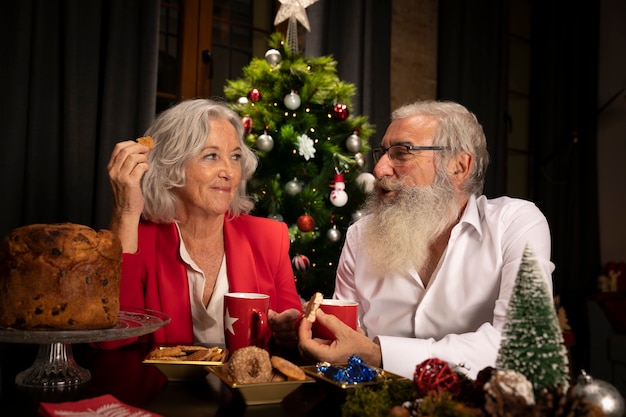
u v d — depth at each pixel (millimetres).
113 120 2875
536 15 5340
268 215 2641
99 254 1044
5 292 1011
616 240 5668
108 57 2873
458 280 1541
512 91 5250
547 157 5258
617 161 5695
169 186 1560
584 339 4172
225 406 865
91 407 782
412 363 1173
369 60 3846
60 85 2799
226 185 1566
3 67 2656
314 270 2662
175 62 3572
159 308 1519
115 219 1434
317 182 2668
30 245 1009
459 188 1640
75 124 2785
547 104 5266
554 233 5273
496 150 4617
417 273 1622
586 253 5434
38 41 2736
